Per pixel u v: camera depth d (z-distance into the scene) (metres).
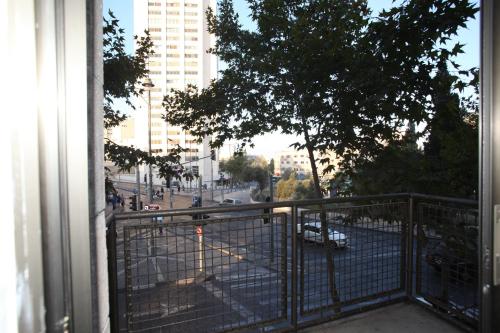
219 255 2.62
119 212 2.31
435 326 2.94
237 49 6.95
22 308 0.71
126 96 4.96
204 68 78.31
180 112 7.10
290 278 2.96
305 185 40.34
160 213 2.38
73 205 0.80
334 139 4.93
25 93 0.71
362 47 4.13
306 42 4.79
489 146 1.07
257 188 63.88
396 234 3.42
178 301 2.49
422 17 3.53
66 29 0.79
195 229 2.55
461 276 2.95
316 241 3.06
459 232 2.96
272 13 5.85
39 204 0.74
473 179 4.12
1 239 0.68
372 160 4.85
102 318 0.96
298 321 2.96
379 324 2.98
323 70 4.62
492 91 1.05
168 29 76.75
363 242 3.25
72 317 0.80
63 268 0.77
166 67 76.75
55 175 0.76
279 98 6.06
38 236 0.73
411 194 3.44
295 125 5.75
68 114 0.79
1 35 0.68
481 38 1.09
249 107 6.36
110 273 2.20
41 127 0.74
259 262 2.77
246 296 2.71
